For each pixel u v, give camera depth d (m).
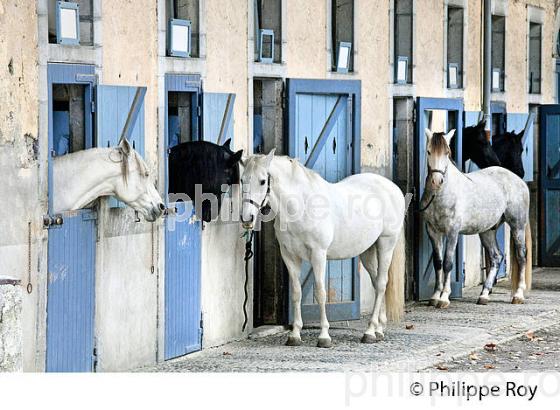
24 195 8.95
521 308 15.38
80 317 9.75
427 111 16.20
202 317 11.82
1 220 8.64
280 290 13.42
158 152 11.17
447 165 14.95
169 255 11.18
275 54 13.44
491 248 15.84
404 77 15.91
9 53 8.72
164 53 11.26
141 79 10.91
